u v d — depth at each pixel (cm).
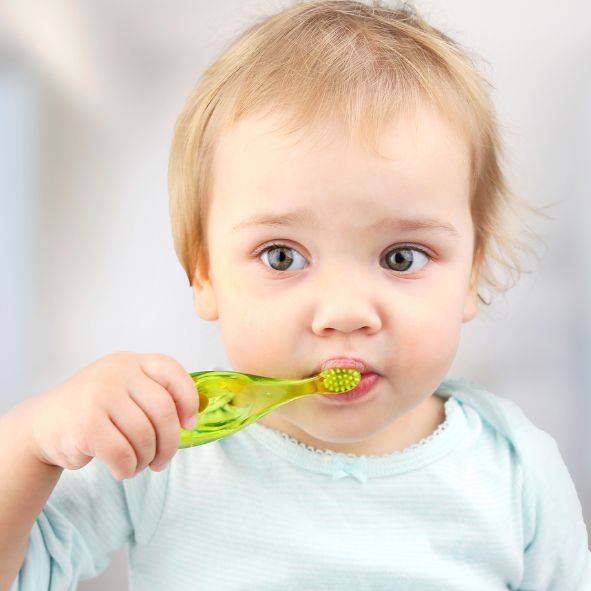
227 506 106
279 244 93
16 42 165
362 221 90
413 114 95
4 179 164
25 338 163
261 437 108
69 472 104
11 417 90
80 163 166
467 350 165
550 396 165
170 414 83
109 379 84
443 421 114
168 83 166
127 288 165
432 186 93
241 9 165
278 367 92
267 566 104
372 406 93
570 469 163
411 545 106
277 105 95
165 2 166
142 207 165
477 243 113
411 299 93
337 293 90
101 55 166
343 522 106
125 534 108
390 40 105
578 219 165
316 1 119
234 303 95
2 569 91
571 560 118
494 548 110
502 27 169
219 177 98
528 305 165
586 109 166
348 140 90
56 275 164
